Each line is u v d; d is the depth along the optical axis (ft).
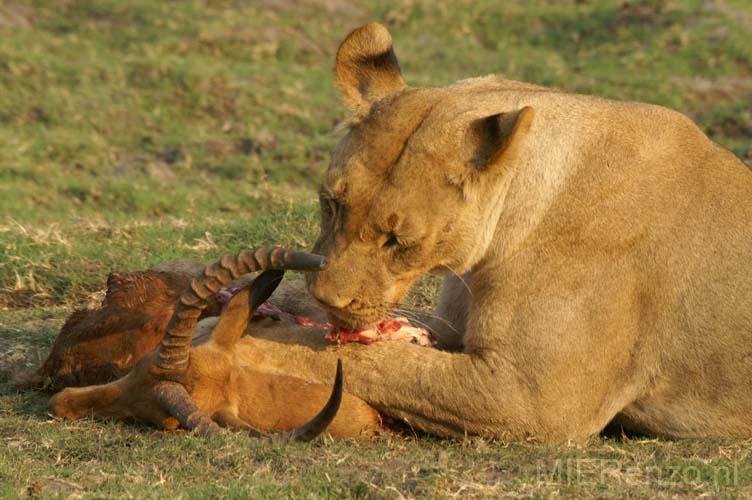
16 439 29.27
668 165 31.48
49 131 85.97
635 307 30.71
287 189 75.61
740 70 103.09
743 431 31.22
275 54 103.55
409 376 30.12
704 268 31.01
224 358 29.73
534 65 104.53
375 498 25.09
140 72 95.04
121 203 73.56
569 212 30.42
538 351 29.68
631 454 29.66
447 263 29.91
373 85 31.19
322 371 30.63
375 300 29.17
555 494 25.91
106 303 33.68
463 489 25.90
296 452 27.84
